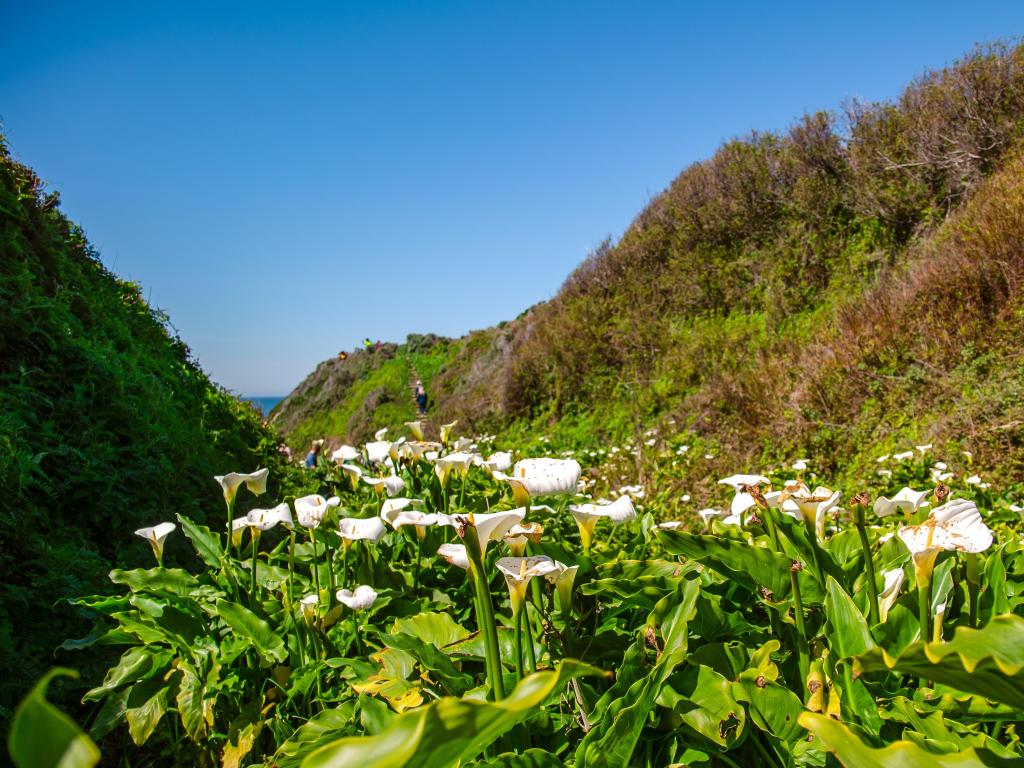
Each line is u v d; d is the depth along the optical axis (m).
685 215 13.88
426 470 3.28
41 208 5.84
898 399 6.48
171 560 3.67
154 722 2.12
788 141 12.77
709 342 10.61
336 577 2.62
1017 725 1.50
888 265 9.16
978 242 6.88
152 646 2.29
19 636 2.45
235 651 2.19
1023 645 0.94
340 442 28.20
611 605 1.96
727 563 1.78
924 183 9.72
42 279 4.87
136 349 5.89
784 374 8.12
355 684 1.78
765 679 1.46
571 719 1.65
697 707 1.48
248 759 2.05
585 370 12.86
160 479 4.11
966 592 1.64
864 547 1.62
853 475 5.86
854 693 1.45
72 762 0.59
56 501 3.20
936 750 1.30
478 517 1.33
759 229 12.34
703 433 8.35
